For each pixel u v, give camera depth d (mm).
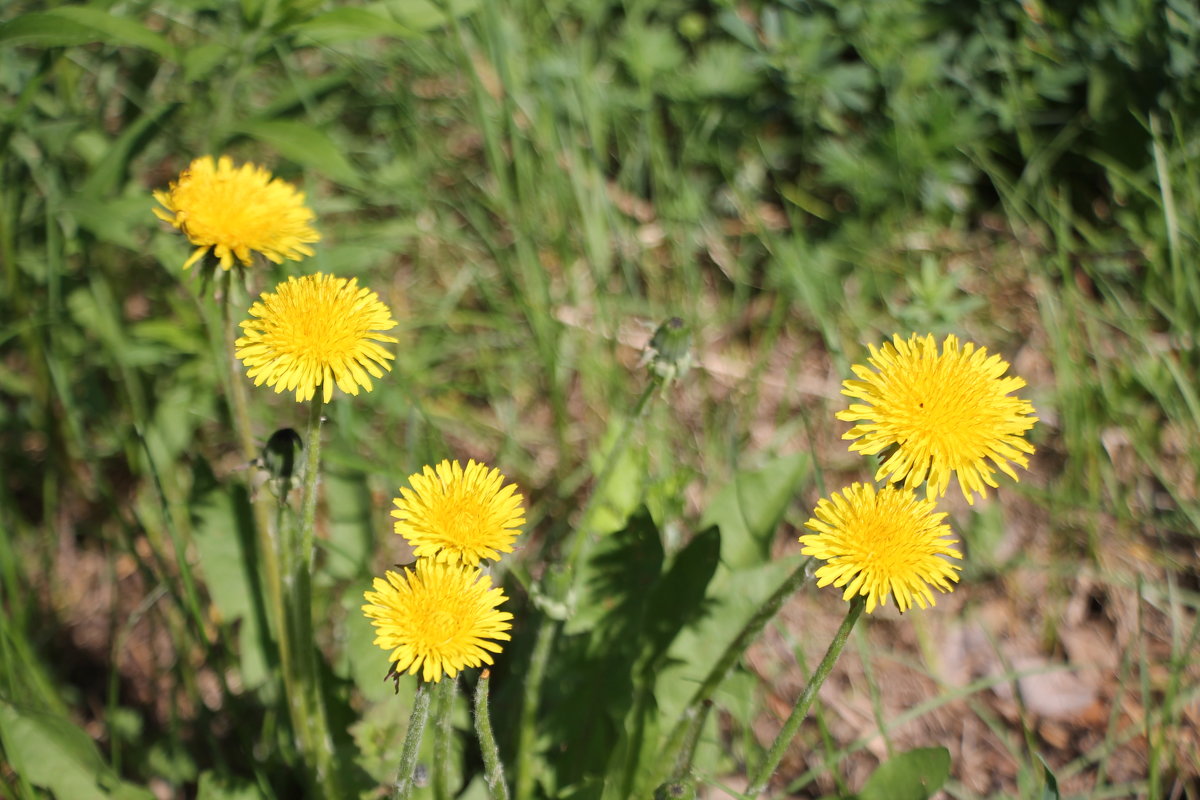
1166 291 733
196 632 626
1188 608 674
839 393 757
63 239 698
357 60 826
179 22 778
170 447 694
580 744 574
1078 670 663
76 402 711
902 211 799
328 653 643
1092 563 689
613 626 581
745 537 610
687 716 544
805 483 725
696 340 763
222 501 615
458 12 687
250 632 610
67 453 713
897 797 537
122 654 684
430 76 869
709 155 824
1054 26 783
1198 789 617
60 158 727
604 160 837
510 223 749
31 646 651
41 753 555
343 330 471
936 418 464
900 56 794
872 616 688
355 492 646
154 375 730
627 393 760
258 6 618
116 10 698
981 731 652
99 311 688
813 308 700
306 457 496
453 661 446
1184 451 698
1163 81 741
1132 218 749
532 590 545
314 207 764
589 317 792
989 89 804
